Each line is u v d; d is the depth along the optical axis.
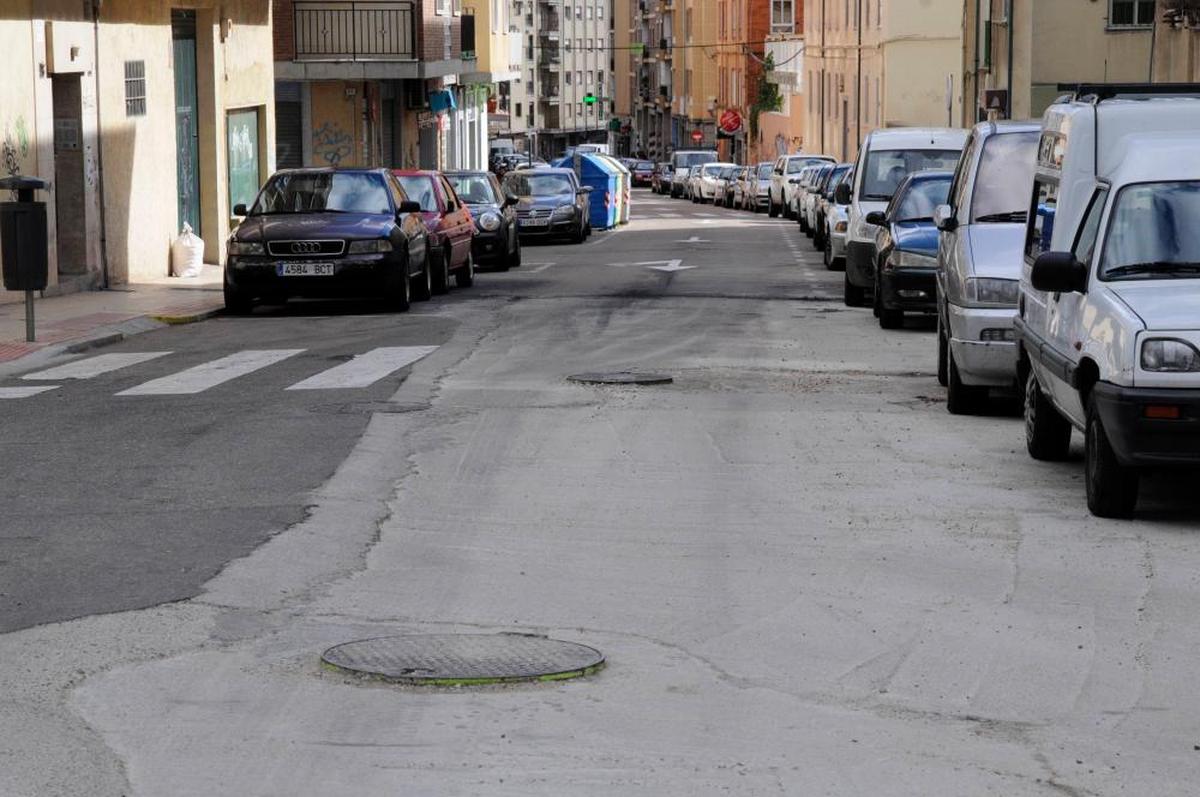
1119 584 10.87
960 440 16.31
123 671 8.87
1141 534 12.29
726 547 11.81
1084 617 10.09
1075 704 8.48
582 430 16.33
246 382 19.81
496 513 12.82
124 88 35.41
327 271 28.33
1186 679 8.91
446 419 16.95
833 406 18.20
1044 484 14.15
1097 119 14.55
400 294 28.78
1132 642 9.58
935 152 32.47
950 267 18.80
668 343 23.77
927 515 12.88
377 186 30.27
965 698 8.56
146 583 10.70
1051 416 14.98
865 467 14.78
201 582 10.73
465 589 10.64
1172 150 14.00
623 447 15.49
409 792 7.18
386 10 57.62
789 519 12.70
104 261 34.38
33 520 12.55
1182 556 11.63
